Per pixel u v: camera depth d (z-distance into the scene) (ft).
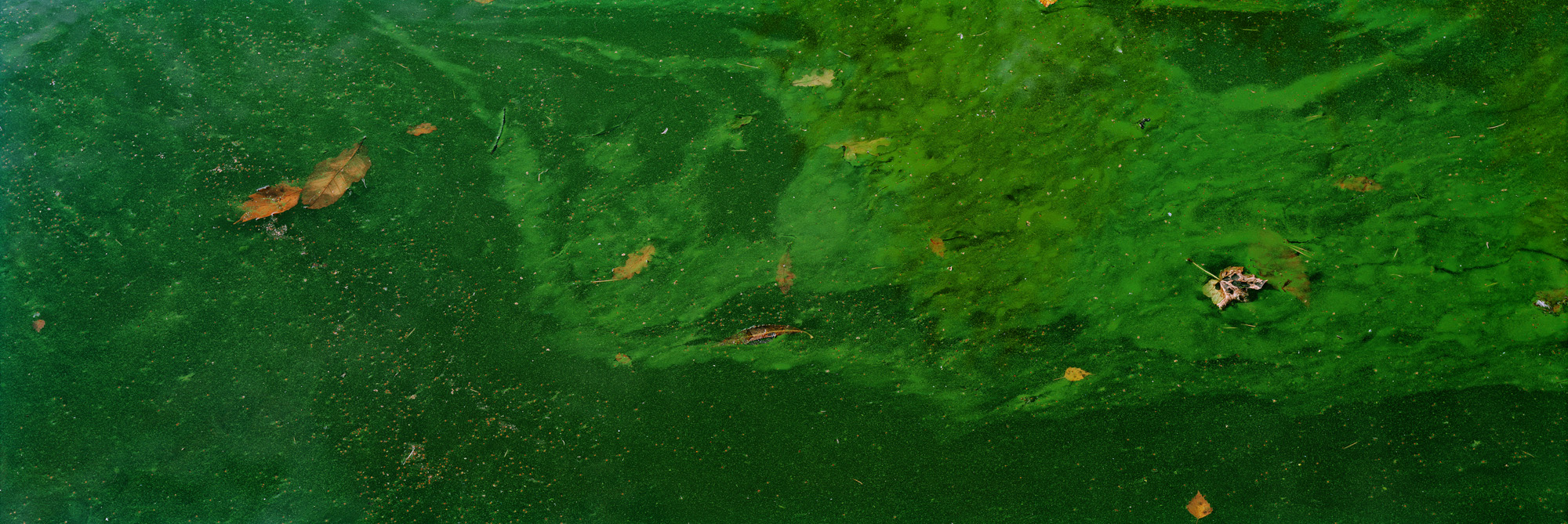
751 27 10.65
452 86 10.16
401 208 9.16
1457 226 8.23
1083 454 7.62
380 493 7.80
